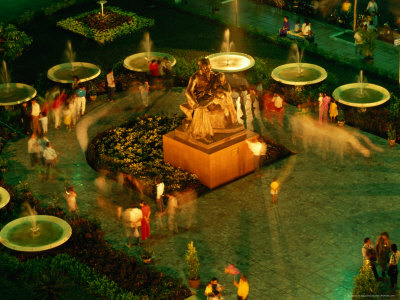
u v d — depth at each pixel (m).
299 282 25.61
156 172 32.41
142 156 33.91
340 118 35.91
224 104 31.05
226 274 26.14
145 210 27.52
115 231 28.80
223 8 51.41
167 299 24.72
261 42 45.84
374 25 45.94
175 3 51.59
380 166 32.66
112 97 39.03
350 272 26.02
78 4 52.81
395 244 25.56
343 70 41.94
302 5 49.62
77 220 28.80
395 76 40.50
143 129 36.16
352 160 33.19
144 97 38.22
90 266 26.55
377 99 36.91
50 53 45.78
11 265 26.38
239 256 27.11
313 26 47.97
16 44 45.19
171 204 29.19
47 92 39.22
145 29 48.50
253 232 28.47
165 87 40.53
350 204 30.00
